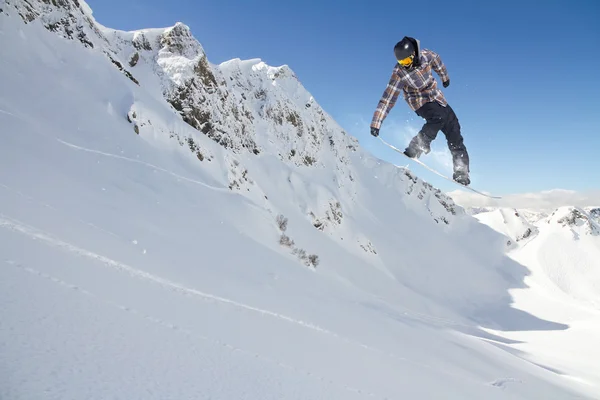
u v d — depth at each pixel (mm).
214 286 5984
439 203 113125
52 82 23000
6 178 7781
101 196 11969
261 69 103312
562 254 90750
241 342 3363
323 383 3076
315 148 98250
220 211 22828
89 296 2861
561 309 70188
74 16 32312
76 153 16500
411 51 5852
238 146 64688
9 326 1875
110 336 2252
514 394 7145
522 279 85062
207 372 2287
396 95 6254
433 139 6203
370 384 3734
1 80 19516
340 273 48250
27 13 27234
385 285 54594
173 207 17391
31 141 14156
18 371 1510
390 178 114125
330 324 6621
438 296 70938
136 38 47062
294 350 3920
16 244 3555
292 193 68125
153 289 4137
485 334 30922
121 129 24734
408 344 8047
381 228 91500
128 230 8625
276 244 24906
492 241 101875
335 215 71688
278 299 7301
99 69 29469
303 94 111500
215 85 55438
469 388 5934
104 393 1604
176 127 33469
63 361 1741
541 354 22297
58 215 6434
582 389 12945
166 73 46375
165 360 2223
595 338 27047
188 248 10070
